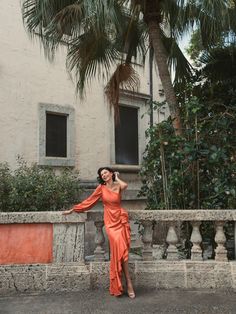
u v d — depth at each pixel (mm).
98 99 10789
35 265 5141
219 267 5172
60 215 5180
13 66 9133
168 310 4398
